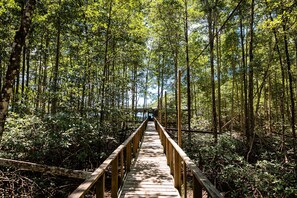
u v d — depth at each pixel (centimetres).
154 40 1680
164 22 1438
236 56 1530
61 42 1092
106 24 1002
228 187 774
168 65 2025
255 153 1034
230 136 1173
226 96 1934
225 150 938
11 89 306
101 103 904
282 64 1112
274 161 856
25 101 723
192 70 1936
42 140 618
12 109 684
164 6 1343
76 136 719
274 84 1523
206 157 905
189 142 1159
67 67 913
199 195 229
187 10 1353
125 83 1231
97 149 806
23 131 639
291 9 549
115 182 353
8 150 641
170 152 538
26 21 316
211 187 173
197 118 1997
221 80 1955
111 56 1091
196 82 2145
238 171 731
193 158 982
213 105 1127
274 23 586
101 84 977
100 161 827
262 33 1026
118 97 1184
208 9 1156
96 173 217
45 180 608
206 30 1359
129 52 1173
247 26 1252
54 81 815
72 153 720
